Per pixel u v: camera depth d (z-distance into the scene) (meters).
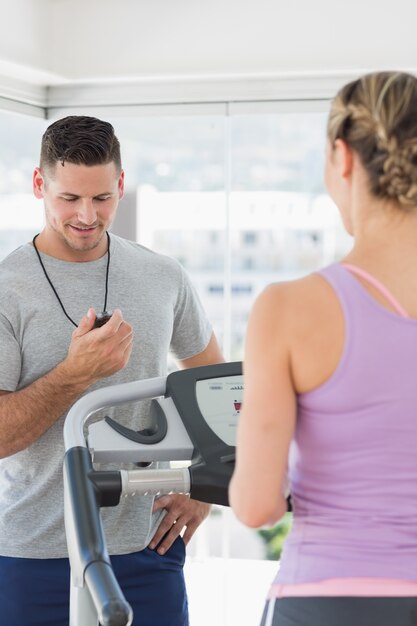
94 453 2.02
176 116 4.32
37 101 4.34
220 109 4.29
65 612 2.45
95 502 1.81
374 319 1.46
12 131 4.29
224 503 1.96
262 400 1.47
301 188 4.32
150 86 4.29
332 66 3.99
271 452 1.46
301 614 1.47
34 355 2.45
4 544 2.46
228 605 4.35
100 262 2.55
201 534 4.38
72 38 4.18
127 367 2.53
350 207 1.55
